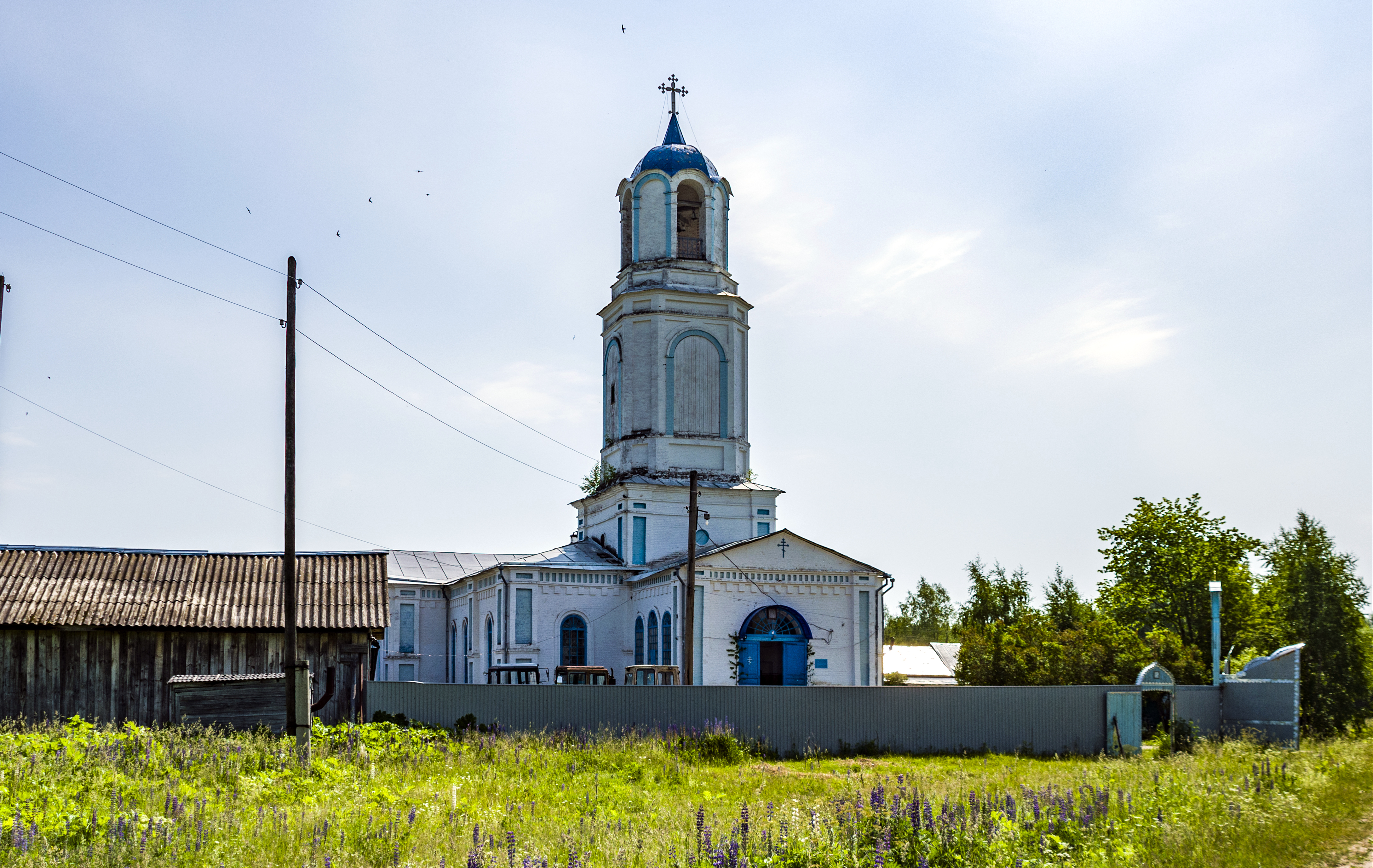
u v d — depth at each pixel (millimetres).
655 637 39938
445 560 55469
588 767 21750
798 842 12102
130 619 26078
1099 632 42594
